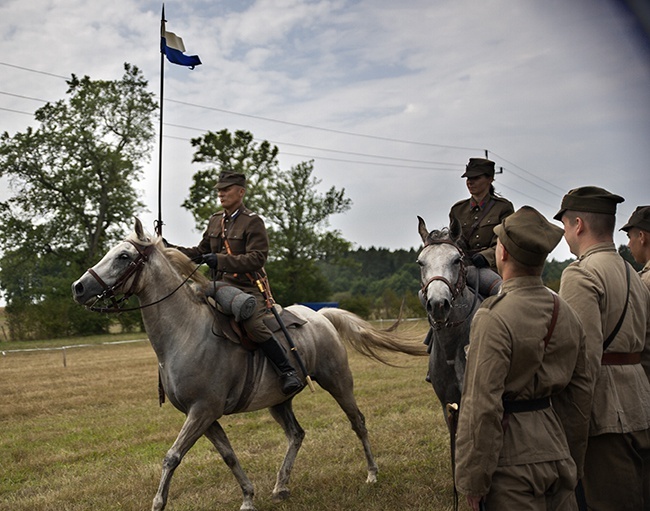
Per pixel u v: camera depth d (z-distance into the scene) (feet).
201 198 131.34
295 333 18.49
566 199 12.13
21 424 30.40
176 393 16.20
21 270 132.98
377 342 20.38
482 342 9.15
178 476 20.29
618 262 11.62
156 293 16.28
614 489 11.26
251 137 132.57
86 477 20.59
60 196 133.49
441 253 15.38
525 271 9.55
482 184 17.89
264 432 25.93
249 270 17.65
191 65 21.43
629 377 11.25
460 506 16.58
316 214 134.10
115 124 133.90
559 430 9.47
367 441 19.47
